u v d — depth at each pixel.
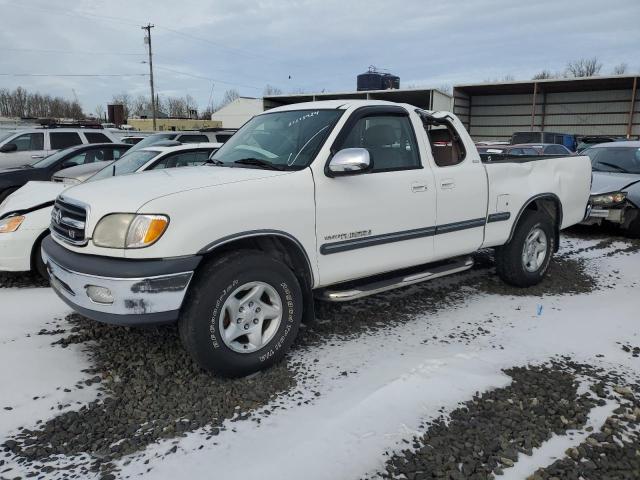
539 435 2.98
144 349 4.06
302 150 4.06
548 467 2.71
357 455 2.78
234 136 4.93
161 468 2.70
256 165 4.13
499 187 5.21
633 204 8.23
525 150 16.55
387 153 4.42
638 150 9.62
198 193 3.40
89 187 3.76
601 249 7.71
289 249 3.86
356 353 4.01
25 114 83.38
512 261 5.51
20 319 4.68
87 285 3.33
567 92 32.78
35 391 3.42
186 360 3.87
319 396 3.38
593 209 8.33
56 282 3.78
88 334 4.34
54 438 2.94
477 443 2.89
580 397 3.38
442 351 4.02
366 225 4.16
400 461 2.74
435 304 5.15
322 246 3.93
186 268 3.26
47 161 9.85
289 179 3.77
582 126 32.62
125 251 3.25
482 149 16.92
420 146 4.62
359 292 4.19
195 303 3.36
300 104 4.88
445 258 4.87
